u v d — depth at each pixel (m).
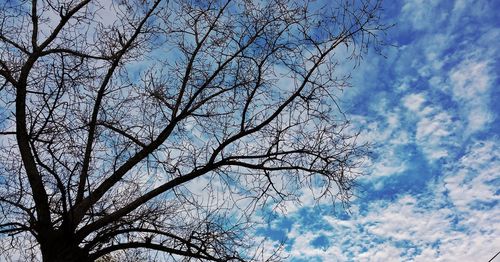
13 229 8.09
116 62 9.30
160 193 8.97
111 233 8.41
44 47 8.88
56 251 7.86
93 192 8.72
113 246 8.43
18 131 8.45
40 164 8.05
